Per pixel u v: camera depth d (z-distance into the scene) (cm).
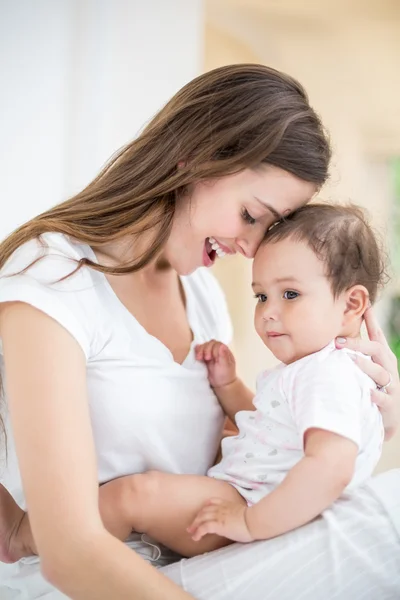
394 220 425
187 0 239
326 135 122
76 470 90
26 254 105
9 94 217
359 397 107
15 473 121
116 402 109
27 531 111
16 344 97
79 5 228
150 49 237
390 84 401
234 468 115
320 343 115
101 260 114
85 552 87
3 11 217
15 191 216
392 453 334
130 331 112
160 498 108
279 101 113
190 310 134
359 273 118
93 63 229
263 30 375
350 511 102
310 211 119
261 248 119
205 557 102
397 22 355
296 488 99
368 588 99
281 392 113
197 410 120
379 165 449
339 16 358
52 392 93
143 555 111
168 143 112
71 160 227
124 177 114
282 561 97
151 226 113
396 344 400
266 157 109
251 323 376
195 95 114
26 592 109
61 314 98
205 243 120
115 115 233
